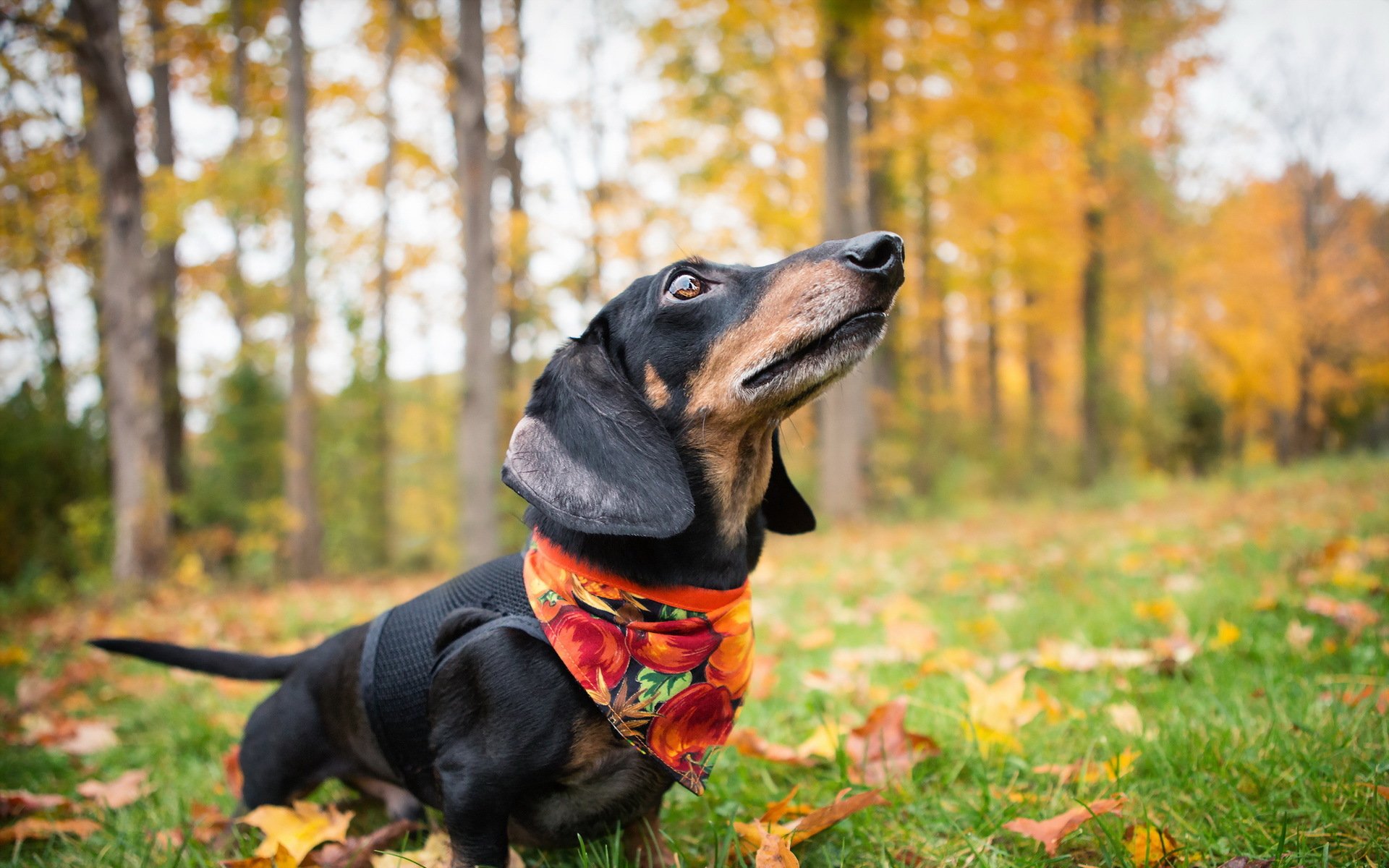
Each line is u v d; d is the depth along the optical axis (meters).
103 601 9.83
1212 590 5.02
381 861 2.47
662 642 2.11
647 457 2.08
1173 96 21.73
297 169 12.81
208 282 16.81
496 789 2.12
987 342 27.83
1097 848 2.29
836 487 14.78
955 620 5.28
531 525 2.34
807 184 17.06
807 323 2.17
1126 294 22.81
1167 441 19.77
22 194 14.61
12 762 3.71
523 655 2.12
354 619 7.19
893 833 2.50
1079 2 18.34
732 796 2.85
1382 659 3.38
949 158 18.42
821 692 3.85
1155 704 3.32
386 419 20.19
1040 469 23.27
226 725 4.25
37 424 13.34
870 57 13.81
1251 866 1.92
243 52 15.38
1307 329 25.05
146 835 2.93
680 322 2.30
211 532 13.16
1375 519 7.15
